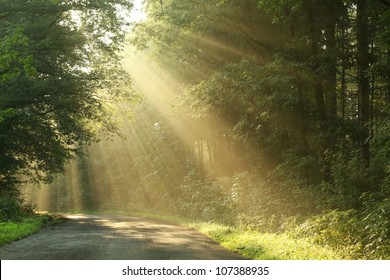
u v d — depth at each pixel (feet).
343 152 68.08
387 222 39.11
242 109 82.69
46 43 95.55
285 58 68.39
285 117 71.82
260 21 75.41
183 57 95.66
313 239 44.55
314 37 67.31
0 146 106.42
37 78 100.42
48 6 95.50
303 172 70.23
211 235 59.00
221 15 75.72
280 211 65.10
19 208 95.04
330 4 67.31
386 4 47.47
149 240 53.01
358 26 65.87
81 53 113.60
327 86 73.10
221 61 93.09
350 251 37.50
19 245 47.32
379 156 58.95
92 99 112.88
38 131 109.70
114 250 42.68
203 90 76.13
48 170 126.31
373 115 78.95
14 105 98.17
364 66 66.23
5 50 73.61
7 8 92.38
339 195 58.39
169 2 89.04
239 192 84.17
